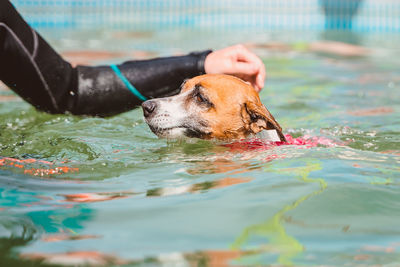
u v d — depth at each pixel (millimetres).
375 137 4754
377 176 3359
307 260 2168
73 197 2996
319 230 2467
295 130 5137
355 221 2586
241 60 4809
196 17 15820
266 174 3412
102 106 4621
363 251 2252
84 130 4805
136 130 4945
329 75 8438
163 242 2334
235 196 2955
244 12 15914
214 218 2619
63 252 2234
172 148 4363
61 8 15086
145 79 4664
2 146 4191
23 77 4258
